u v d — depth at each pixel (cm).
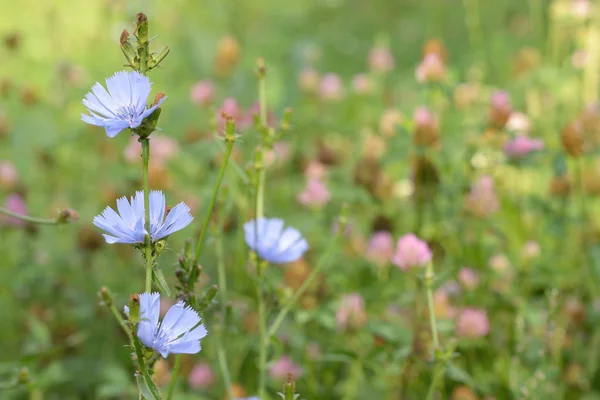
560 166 156
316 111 253
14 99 235
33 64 264
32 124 218
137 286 176
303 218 177
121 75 98
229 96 245
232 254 174
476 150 166
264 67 123
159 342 96
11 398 138
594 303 157
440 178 163
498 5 357
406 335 134
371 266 160
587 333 156
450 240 167
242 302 151
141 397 98
